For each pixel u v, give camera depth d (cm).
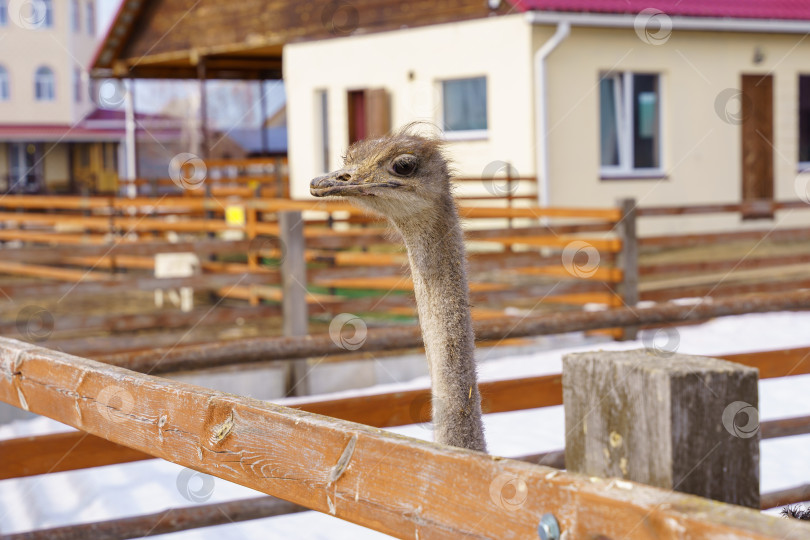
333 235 885
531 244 970
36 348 311
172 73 2231
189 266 1152
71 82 3091
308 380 751
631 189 1496
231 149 2972
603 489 151
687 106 1533
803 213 1662
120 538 411
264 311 798
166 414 242
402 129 308
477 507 168
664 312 536
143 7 2030
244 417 217
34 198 1513
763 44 1602
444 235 288
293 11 1738
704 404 170
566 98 1422
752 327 977
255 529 494
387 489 184
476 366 285
